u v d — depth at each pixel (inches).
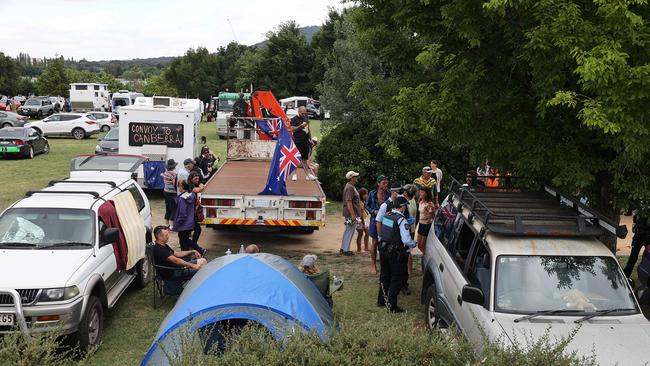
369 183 747.4
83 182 399.9
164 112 757.3
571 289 251.4
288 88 2746.1
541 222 280.8
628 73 256.8
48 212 339.0
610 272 259.1
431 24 332.8
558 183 307.1
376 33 384.2
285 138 483.5
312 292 262.2
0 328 276.1
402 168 738.8
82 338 292.4
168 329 215.6
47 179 861.8
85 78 3754.9
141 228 400.2
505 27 306.8
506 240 269.7
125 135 757.3
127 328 338.3
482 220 280.5
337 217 673.0
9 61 3179.1
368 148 754.2
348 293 402.3
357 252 519.5
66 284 286.0
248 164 690.8
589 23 271.7
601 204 340.5
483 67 326.6
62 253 313.1
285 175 484.4
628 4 268.2
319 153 772.6
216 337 219.8
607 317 240.8
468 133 330.0
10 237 324.2
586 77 253.1
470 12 303.3
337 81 799.7
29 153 1091.9
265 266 257.6
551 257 262.1
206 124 2128.4
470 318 254.4
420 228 441.7
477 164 374.3
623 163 296.5
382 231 363.9
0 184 813.2
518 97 326.3
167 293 366.9
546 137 319.3
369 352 181.2
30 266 296.4
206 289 237.8
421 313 366.6
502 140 327.0
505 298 248.5
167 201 578.6
